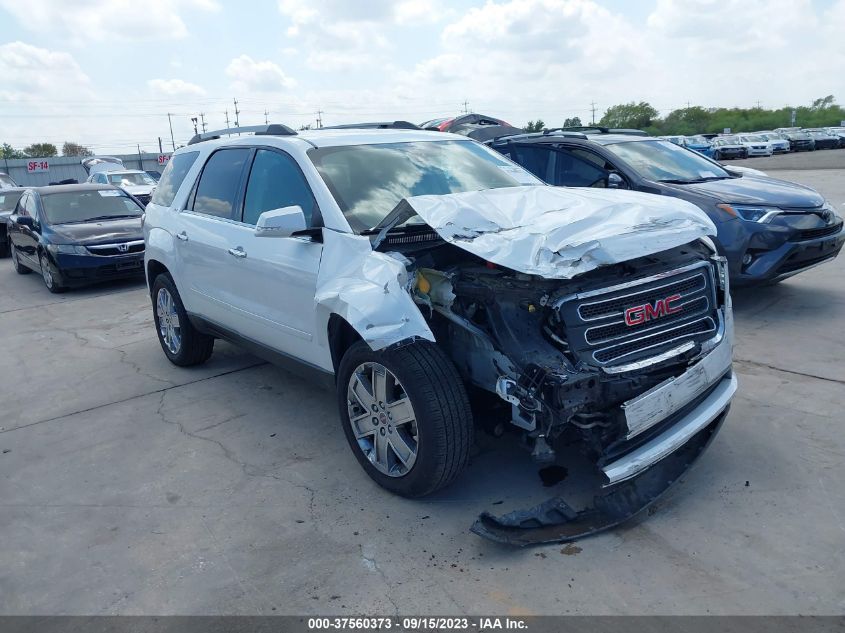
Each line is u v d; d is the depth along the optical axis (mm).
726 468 3732
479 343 3305
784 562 2947
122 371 6277
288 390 5453
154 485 4035
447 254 3566
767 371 5055
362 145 4535
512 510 3471
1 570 3307
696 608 2707
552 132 8250
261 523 3541
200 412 5113
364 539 3326
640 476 3477
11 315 9258
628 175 7027
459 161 4676
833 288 7219
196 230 5211
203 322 5457
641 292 3244
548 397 3037
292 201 4285
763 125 83125
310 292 3918
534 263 2988
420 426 3326
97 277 10203
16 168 43719
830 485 3504
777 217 6133
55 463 4441
